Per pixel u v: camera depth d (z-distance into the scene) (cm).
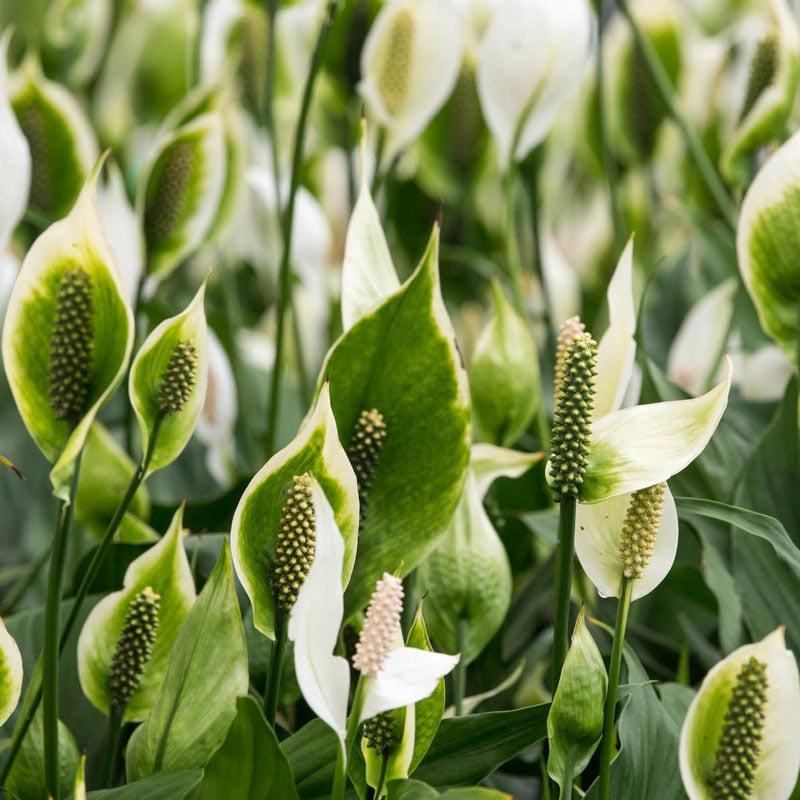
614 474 127
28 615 149
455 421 133
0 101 141
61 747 137
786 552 133
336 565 124
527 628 162
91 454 153
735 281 190
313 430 128
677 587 159
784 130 168
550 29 159
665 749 136
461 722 132
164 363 132
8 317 130
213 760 127
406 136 162
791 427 147
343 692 124
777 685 126
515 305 164
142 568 138
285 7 190
